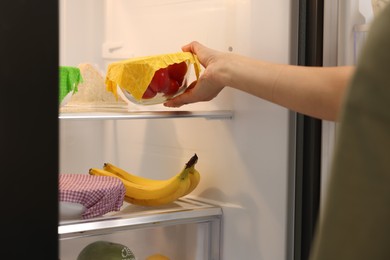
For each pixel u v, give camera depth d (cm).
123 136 187
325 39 131
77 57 185
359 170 41
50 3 60
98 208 131
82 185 134
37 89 60
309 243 133
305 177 133
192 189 150
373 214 40
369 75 40
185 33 162
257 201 142
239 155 146
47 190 61
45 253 61
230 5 148
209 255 151
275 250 138
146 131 178
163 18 170
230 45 148
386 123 40
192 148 161
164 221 140
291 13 133
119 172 156
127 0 182
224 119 148
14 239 60
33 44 60
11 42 59
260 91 126
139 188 143
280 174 136
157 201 144
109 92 152
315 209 133
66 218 129
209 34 154
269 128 139
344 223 42
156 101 140
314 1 130
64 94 136
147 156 177
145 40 176
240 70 129
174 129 167
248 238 144
